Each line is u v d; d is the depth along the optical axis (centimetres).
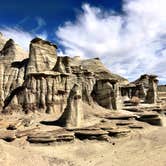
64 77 5809
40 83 5384
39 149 3459
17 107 5219
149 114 5531
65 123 4322
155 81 8006
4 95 5612
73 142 3844
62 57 6438
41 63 5997
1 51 6625
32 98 5259
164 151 3697
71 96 4475
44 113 5181
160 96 10388
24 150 3328
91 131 4084
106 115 5278
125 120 5172
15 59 6294
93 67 9406
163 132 4853
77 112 4419
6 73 5931
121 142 4172
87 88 6353
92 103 5809
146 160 3291
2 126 4141
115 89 6125
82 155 3488
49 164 3044
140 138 4438
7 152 3053
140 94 8769
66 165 3089
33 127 4219
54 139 3681
